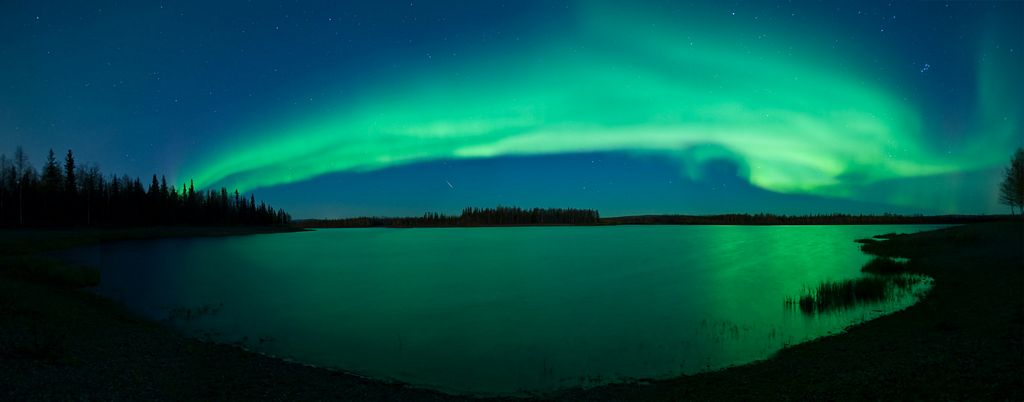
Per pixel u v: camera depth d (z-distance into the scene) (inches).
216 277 2166.6
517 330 1067.3
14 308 843.4
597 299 1531.7
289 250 4252.0
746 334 935.0
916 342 700.0
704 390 594.6
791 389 549.3
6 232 3309.5
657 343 908.6
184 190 6437.0
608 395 610.2
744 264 2603.3
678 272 2290.8
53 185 4431.6
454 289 1814.7
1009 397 447.2
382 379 697.0
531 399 607.5
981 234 2297.0
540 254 3750.0
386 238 7396.7
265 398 561.9
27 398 479.2
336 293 1716.3
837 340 801.6
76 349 673.6
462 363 794.2
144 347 746.2
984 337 673.0
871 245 3006.9
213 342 876.0
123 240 4411.9
